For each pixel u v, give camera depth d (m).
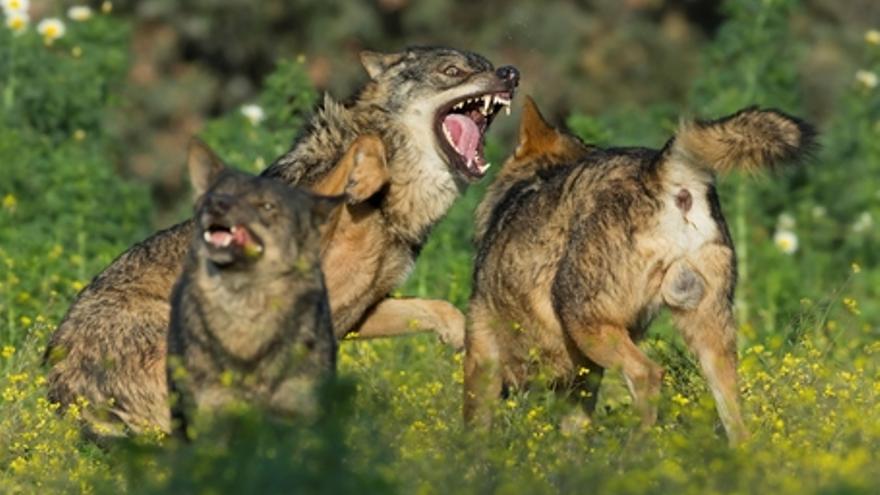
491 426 30.19
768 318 45.00
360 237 33.59
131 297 32.91
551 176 32.94
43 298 41.34
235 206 26.50
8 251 43.91
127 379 32.34
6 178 47.97
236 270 26.59
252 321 26.70
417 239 34.47
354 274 33.66
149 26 76.75
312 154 34.00
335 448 22.94
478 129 35.38
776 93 55.06
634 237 30.38
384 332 34.91
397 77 34.44
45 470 28.28
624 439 29.39
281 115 49.88
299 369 26.98
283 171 33.97
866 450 26.89
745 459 25.30
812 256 51.09
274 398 26.98
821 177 54.41
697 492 24.23
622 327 30.66
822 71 74.75
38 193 48.12
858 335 42.78
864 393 31.39
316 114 34.31
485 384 30.05
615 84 77.38
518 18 77.75
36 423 31.28
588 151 34.66
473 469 26.19
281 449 22.95
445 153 34.47
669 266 30.30
